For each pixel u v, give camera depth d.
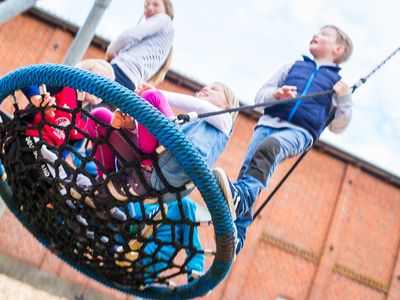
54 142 2.80
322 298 17.62
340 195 18.53
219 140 2.84
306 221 18.08
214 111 2.71
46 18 17.09
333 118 4.00
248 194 3.23
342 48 4.15
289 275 17.53
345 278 18.09
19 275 14.87
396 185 19.27
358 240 18.50
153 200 2.47
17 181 2.82
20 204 3.22
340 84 3.79
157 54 4.39
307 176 18.38
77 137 2.93
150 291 3.22
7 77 2.42
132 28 4.35
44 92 2.39
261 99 3.99
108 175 2.40
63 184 2.52
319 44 4.15
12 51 16.58
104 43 16.95
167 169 2.34
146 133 2.31
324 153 18.72
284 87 3.79
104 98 2.15
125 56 4.23
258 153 3.53
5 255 14.95
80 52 5.32
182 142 2.15
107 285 3.34
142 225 2.58
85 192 2.48
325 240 18.12
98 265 3.04
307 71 4.03
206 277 2.88
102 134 2.53
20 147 2.64
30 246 15.34
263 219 17.72
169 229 3.29
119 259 2.80
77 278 15.58
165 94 2.89
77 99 2.30
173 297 3.10
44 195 2.70
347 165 18.91
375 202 18.95
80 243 2.88
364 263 18.41
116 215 2.61
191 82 17.38
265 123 3.83
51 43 17.02
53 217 2.81
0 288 13.37
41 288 14.95
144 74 4.32
